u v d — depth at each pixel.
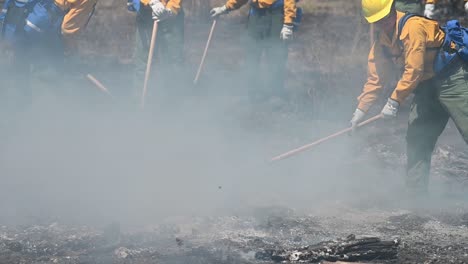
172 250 11.78
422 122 14.32
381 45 13.99
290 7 20.83
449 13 27.98
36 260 11.34
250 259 11.54
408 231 12.91
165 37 19.12
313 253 11.62
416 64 13.42
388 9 13.54
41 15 16.22
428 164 14.49
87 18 16.27
